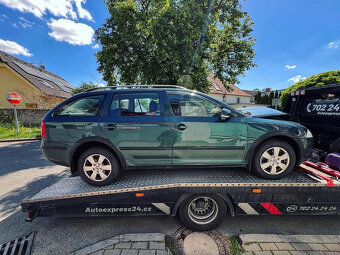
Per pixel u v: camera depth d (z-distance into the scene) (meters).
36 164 5.38
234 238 2.36
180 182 2.45
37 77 19.66
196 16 9.05
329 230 2.56
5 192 3.67
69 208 2.45
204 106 2.69
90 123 2.53
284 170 2.57
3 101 16.30
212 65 12.69
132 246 2.12
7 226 2.62
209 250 2.14
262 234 2.32
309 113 3.68
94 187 2.56
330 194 2.42
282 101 10.43
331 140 3.25
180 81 10.12
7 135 9.42
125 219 2.79
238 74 12.64
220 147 2.58
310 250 2.09
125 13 9.12
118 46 9.86
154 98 2.65
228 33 11.79
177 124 2.55
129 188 2.41
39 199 2.36
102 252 2.04
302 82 9.77
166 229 2.56
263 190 2.41
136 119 2.56
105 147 2.61
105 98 2.64
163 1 9.21
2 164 5.38
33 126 12.06
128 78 11.28
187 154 2.59
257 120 2.62
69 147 2.55
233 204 2.48
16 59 20.47
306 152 2.62
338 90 3.05
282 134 2.55
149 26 9.11
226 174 2.70
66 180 2.84
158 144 2.56
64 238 2.38
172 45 8.77
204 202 2.56
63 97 19.34
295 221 2.76
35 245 2.25
